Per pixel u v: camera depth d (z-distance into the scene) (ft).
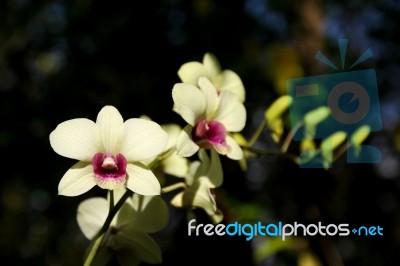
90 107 2.95
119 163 1.36
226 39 2.79
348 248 3.15
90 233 1.53
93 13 2.97
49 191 3.24
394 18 3.13
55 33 3.15
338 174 2.84
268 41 2.89
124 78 2.90
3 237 4.12
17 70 3.15
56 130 1.34
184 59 2.82
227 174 2.56
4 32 3.22
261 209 2.22
